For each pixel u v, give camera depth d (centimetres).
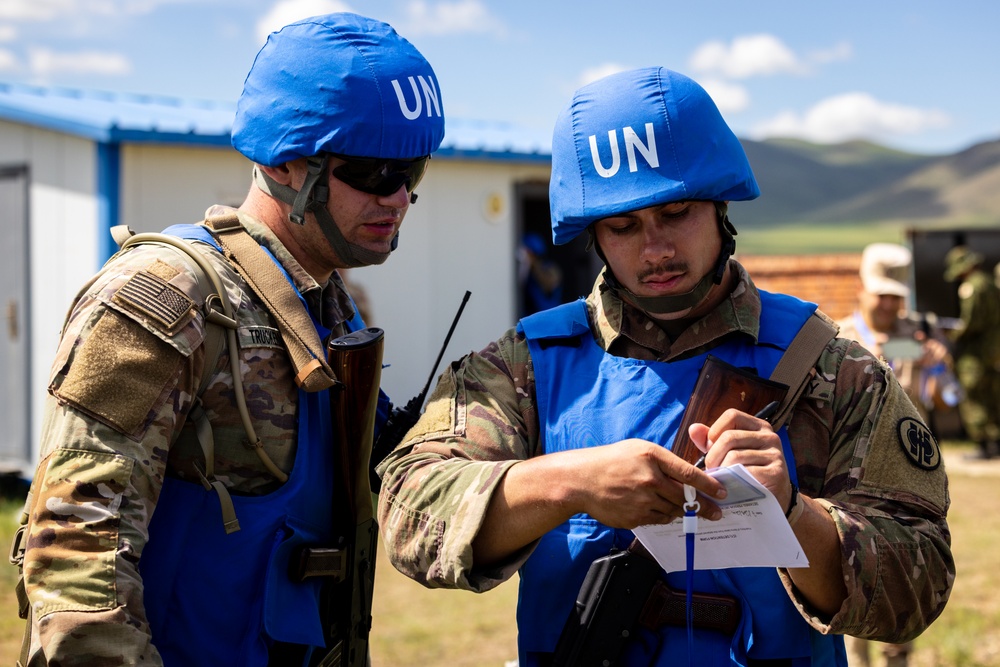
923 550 164
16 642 482
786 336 176
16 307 743
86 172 689
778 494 150
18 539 172
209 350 176
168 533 176
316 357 185
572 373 182
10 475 750
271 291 187
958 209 8338
